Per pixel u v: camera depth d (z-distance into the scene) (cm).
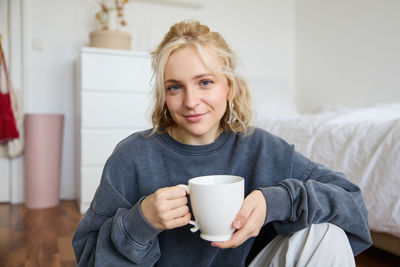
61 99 273
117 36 246
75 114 275
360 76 284
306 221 57
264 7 348
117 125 243
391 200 124
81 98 234
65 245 168
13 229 195
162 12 301
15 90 260
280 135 192
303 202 57
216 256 70
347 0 296
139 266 56
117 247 54
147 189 68
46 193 251
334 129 160
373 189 130
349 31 295
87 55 234
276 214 56
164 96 64
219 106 63
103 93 239
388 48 258
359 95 286
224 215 48
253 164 73
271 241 67
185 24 65
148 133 73
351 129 152
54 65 270
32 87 266
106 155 240
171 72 60
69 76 274
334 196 61
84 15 275
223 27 330
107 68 239
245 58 342
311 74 341
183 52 60
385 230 127
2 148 264
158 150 70
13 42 260
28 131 248
